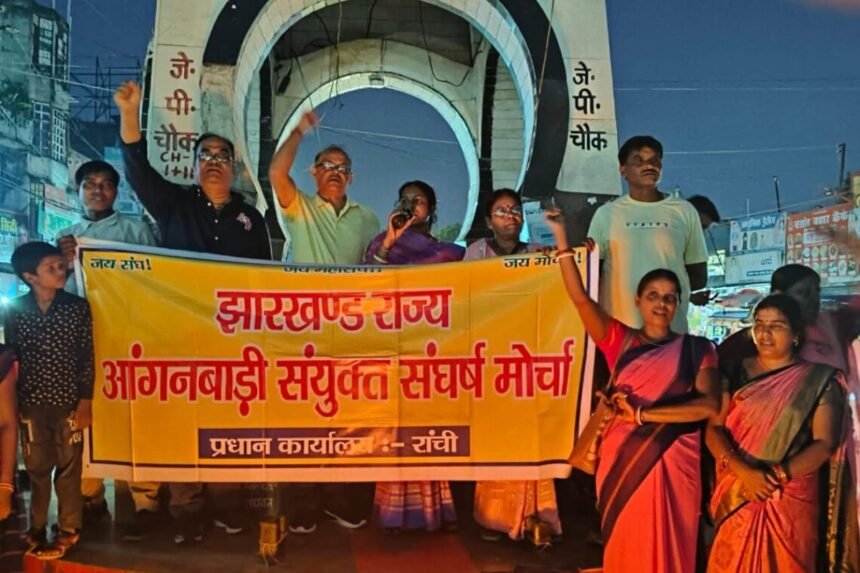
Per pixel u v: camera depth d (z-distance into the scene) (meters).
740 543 3.67
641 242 4.56
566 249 4.08
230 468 4.23
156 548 4.21
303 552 4.16
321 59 9.07
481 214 8.43
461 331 4.22
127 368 4.25
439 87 9.32
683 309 4.55
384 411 4.23
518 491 4.25
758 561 3.64
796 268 3.97
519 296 4.20
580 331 4.15
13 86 15.21
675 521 3.74
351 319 4.25
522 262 4.20
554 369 4.18
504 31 6.43
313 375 4.24
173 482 4.28
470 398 4.21
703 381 3.75
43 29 15.27
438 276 4.23
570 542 4.32
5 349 3.99
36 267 3.99
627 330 3.95
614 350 3.95
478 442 4.21
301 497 4.69
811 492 3.62
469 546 4.25
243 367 4.23
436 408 4.22
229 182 4.75
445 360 4.23
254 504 4.58
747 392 3.71
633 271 4.55
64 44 15.55
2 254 14.39
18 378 4.02
